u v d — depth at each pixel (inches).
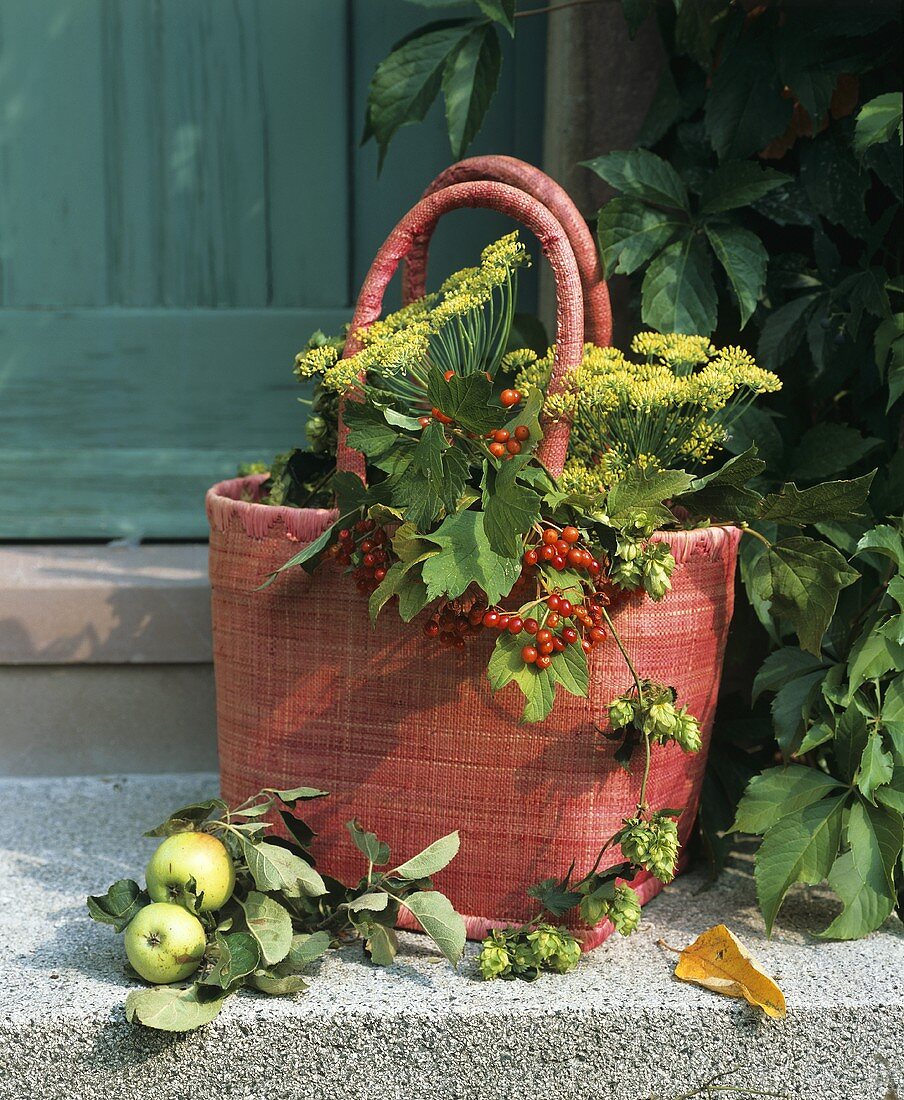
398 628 44.6
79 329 73.8
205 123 72.5
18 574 64.9
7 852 54.0
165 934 40.2
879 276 54.2
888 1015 41.5
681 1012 40.9
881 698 49.8
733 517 45.5
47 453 74.2
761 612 52.9
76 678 64.0
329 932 45.3
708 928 47.8
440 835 45.6
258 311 74.3
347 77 72.2
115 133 72.4
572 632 40.9
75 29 71.4
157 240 73.5
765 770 48.4
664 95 59.2
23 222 72.9
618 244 52.8
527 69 71.3
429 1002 40.8
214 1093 40.1
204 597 63.5
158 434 74.8
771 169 53.1
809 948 46.1
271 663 47.0
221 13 71.4
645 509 42.4
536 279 73.1
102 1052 39.6
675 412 47.8
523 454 40.3
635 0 54.8
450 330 47.7
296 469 53.0
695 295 52.9
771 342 55.8
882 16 53.6
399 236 46.7
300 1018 40.0
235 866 44.3
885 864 45.8
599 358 47.4
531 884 45.1
